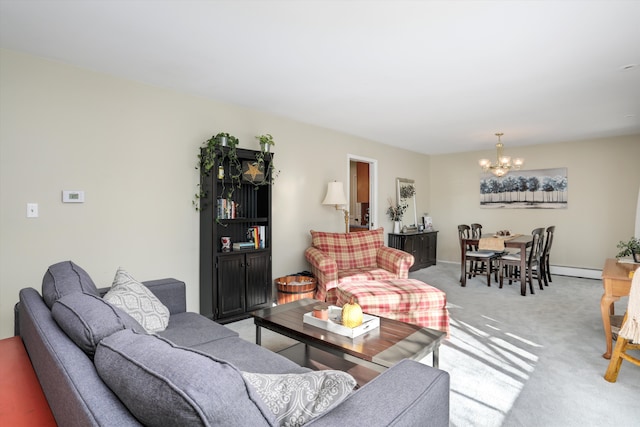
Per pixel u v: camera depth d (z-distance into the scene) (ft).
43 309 4.93
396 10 6.65
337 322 7.48
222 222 11.27
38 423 3.51
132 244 10.21
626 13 6.71
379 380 3.52
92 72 9.49
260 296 12.13
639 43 7.95
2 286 8.18
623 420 6.21
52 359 3.50
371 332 7.31
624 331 7.27
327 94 11.53
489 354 9.05
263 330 10.73
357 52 8.45
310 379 3.21
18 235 8.38
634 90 11.09
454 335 10.39
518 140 19.24
